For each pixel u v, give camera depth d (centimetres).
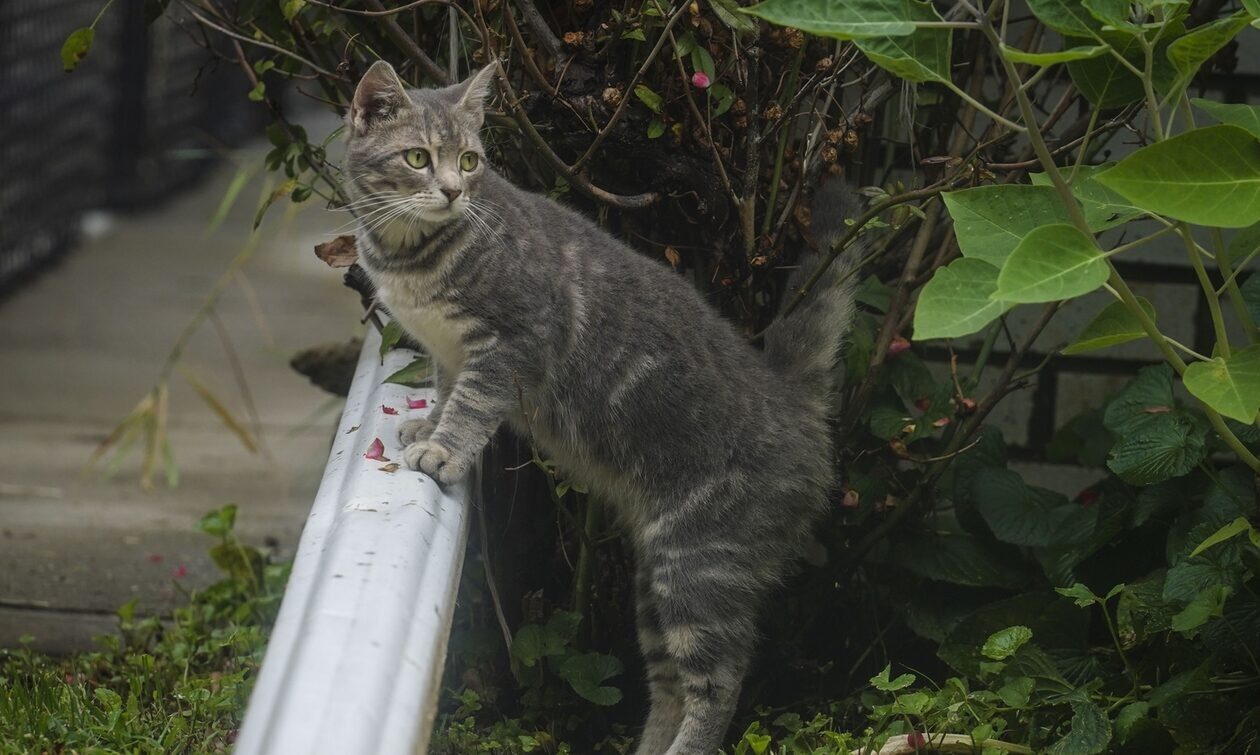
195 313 902
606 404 356
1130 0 255
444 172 335
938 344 453
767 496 356
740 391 356
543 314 346
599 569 378
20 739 324
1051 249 246
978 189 286
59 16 1022
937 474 371
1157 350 460
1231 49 399
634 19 337
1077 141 342
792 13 247
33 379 763
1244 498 333
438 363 364
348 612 247
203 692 352
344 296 948
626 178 372
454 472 323
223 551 468
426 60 367
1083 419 429
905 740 318
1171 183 248
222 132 1333
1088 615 342
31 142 976
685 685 353
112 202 1159
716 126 356
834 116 379
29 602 468
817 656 394
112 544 529
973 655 345
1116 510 357
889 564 387
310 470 623
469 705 351
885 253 392
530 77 361
